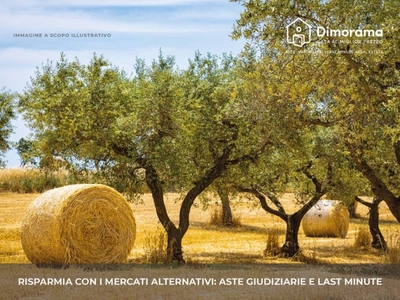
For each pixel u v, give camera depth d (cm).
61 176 3834
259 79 1160
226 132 1498
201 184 1548
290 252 1719
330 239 2283
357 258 1692
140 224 2458
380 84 1045
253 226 2731
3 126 1831
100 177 1548
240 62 1310
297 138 1371
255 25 1048
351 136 1138
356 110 1076
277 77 1105
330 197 1809
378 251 1878
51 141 1456
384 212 3544
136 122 1418
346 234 2384
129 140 1459
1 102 1827
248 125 1435
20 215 2602
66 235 1270
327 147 1628
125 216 1370
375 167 1420
